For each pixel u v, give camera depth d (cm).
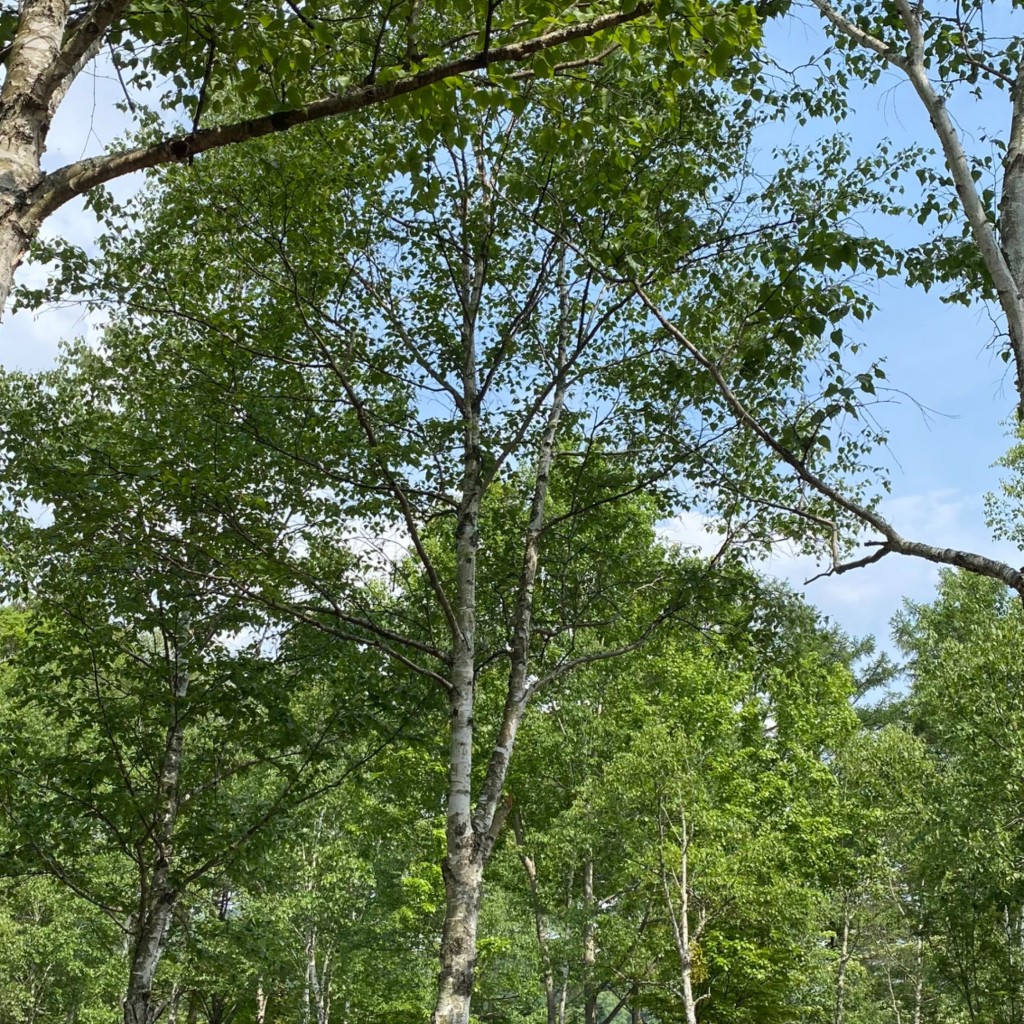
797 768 2188
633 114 736
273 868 1258
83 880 1109
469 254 959
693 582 957
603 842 1859
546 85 534
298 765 1095
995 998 1986
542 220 872
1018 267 421
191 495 805
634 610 1063
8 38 417
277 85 452
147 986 944
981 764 1667
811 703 2223
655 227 731
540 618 1029
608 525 1009
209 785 1029
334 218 904
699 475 935
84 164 347
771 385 771
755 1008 1889
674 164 805
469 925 729
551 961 1892
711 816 1727
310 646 985
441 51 450
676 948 1758
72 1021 2002
